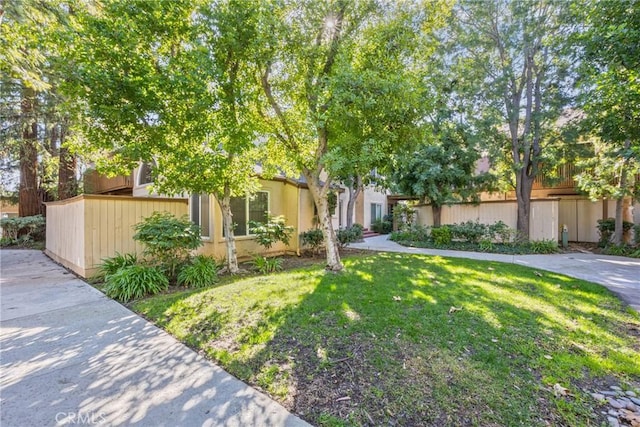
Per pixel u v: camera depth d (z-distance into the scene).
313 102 6.28
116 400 2.38
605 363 2.86
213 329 3.67
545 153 10.65
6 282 6.26
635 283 5.83
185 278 5.88
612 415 2.19
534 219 11.14
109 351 3.20
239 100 5.96
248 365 2.87
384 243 13.19
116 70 4.91
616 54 5.44
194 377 2.70
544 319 3.82
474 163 12.27
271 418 2.17
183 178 5.70
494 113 10.84
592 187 9.78
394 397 2.35
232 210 8.68
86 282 6.23
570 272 6.84
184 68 5.32
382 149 5.62
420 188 12.16
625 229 10.44
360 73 5.27
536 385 2.50
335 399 2.35
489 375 2.62
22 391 2.50
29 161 12.45
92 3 5.47
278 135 6.91
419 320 3.72
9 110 11.03
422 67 6.52
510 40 10.29
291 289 5.09
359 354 2.97
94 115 5.09
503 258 8.82
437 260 8.05
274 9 5.73
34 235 13.15
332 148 5.96
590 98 6.77
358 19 6.08
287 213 10.38
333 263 6.72
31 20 5.78
